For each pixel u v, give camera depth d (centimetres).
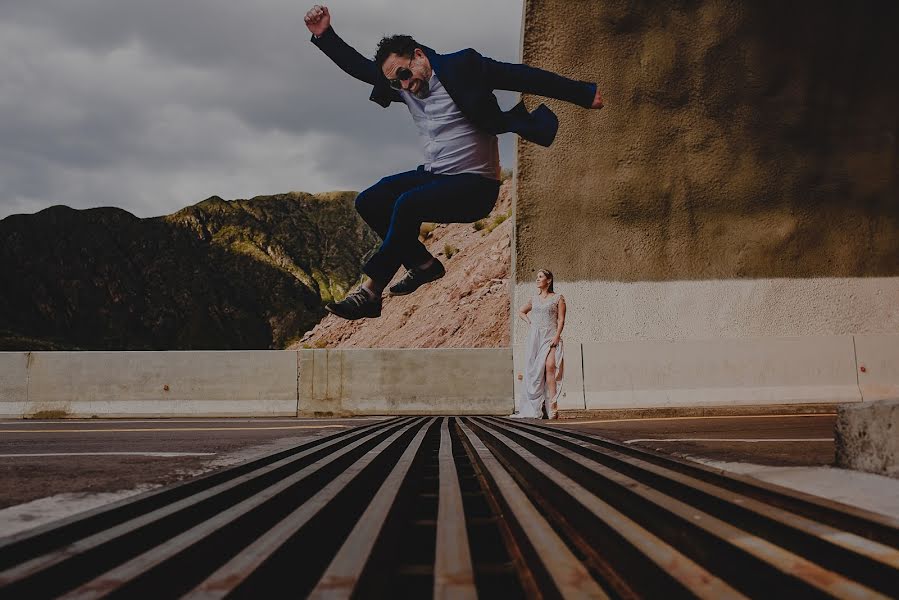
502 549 173
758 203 1258
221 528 169
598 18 1238
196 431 763
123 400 1184
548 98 1269
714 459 388
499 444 429
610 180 1255
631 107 1253
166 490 233
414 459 344
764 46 1235
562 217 1258
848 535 164
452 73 1369
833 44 1236
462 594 109
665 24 1237
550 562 133
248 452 485
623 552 156
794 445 482
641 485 250
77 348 18900
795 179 1259
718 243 1259
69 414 1174
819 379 1152
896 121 1263
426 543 178
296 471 310
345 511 222
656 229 1256
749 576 138
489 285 3284
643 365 1159
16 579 120
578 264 1252
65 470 384
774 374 1153
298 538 162
